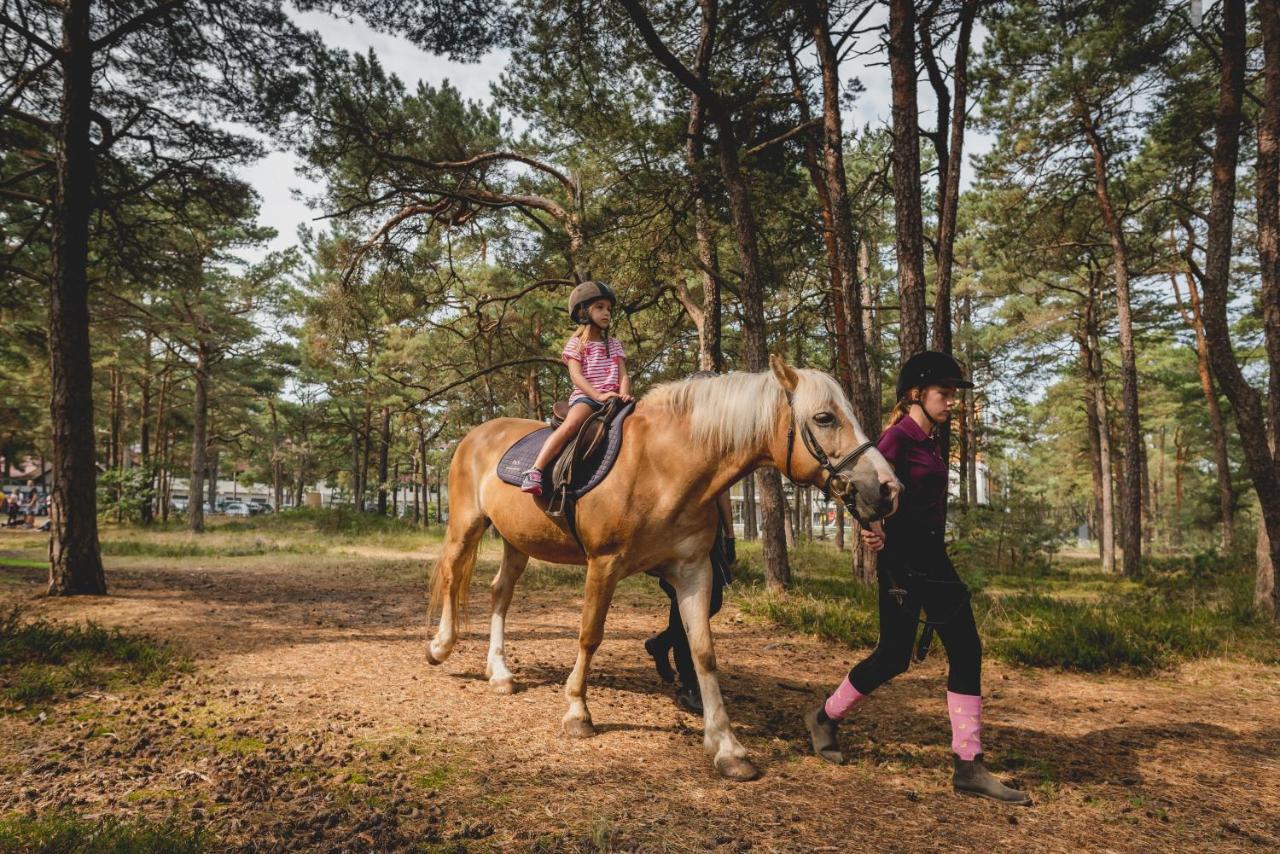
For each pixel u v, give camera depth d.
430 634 6.79
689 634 3.69
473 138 13.86
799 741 3.91
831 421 3.31
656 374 16.75
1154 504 43.69
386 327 20.98
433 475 43.94
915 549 3.37
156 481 33.97
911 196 9.31
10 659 5.11
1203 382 22.06
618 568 3.77
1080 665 6.06
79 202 8.92
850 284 11.34
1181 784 3.43
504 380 20.41
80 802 2.90
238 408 38.09
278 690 4.63
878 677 3.48
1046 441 41.97
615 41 10.85
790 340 16.84
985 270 23.34
